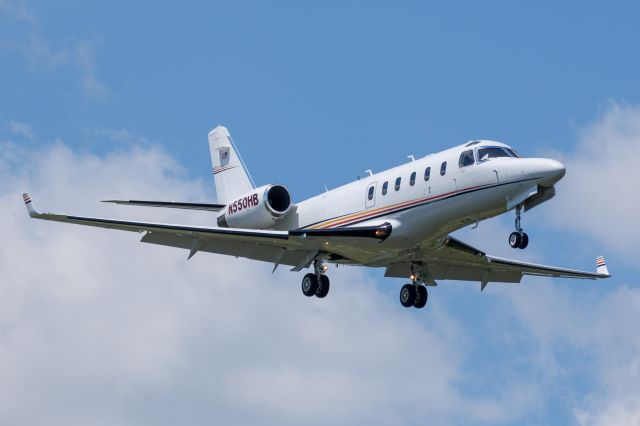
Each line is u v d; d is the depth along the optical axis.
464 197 86.38
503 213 86.69
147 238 93.31
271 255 96.81
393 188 91.31
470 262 99.25
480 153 86.56
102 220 88.69
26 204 86.00
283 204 99.81
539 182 82.94
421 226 89.25
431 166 89.00
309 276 98.06
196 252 94.88
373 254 94.44
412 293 98.44
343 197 95.81
